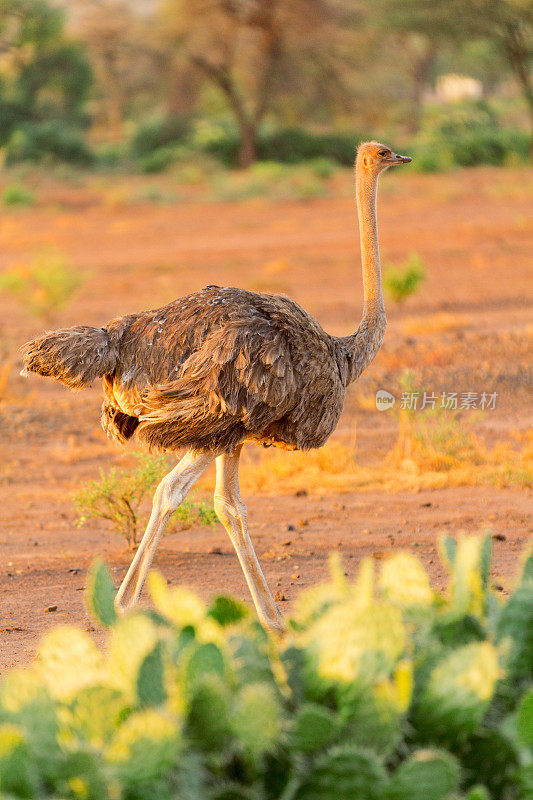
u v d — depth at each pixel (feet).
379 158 53.62
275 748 20.11
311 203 301.43
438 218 259.60
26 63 494.18
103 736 20.48
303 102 442.50
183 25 419.54
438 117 505.66
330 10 421.18
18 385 114.42
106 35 481.87
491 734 21.15
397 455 83.46
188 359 45.34
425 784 19.10
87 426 99.30
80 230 258.16
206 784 20.04
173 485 45.42
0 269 202.39
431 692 21.27
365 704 20.63
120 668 22.08
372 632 21.03
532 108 437.17
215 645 21.33
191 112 469.16
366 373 111.24
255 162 434.71
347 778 19.45
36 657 43.24
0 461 87.97
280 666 23.02
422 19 399.85
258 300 46.85
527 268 188.85
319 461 82.74
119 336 47.21
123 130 552.82
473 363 114.11
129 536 63.36
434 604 26.45
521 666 23.02
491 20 398.42
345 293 170.50
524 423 93.35
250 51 425.28
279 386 45.27
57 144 434.71
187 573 57.41
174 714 19.93
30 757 18.67
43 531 68.95
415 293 164.14
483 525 65.41
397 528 65.82
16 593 54.80
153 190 321.11
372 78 449.48
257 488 77.97
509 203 286.66
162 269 197.88
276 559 59.88
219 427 45.16
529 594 23.22
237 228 254.68
